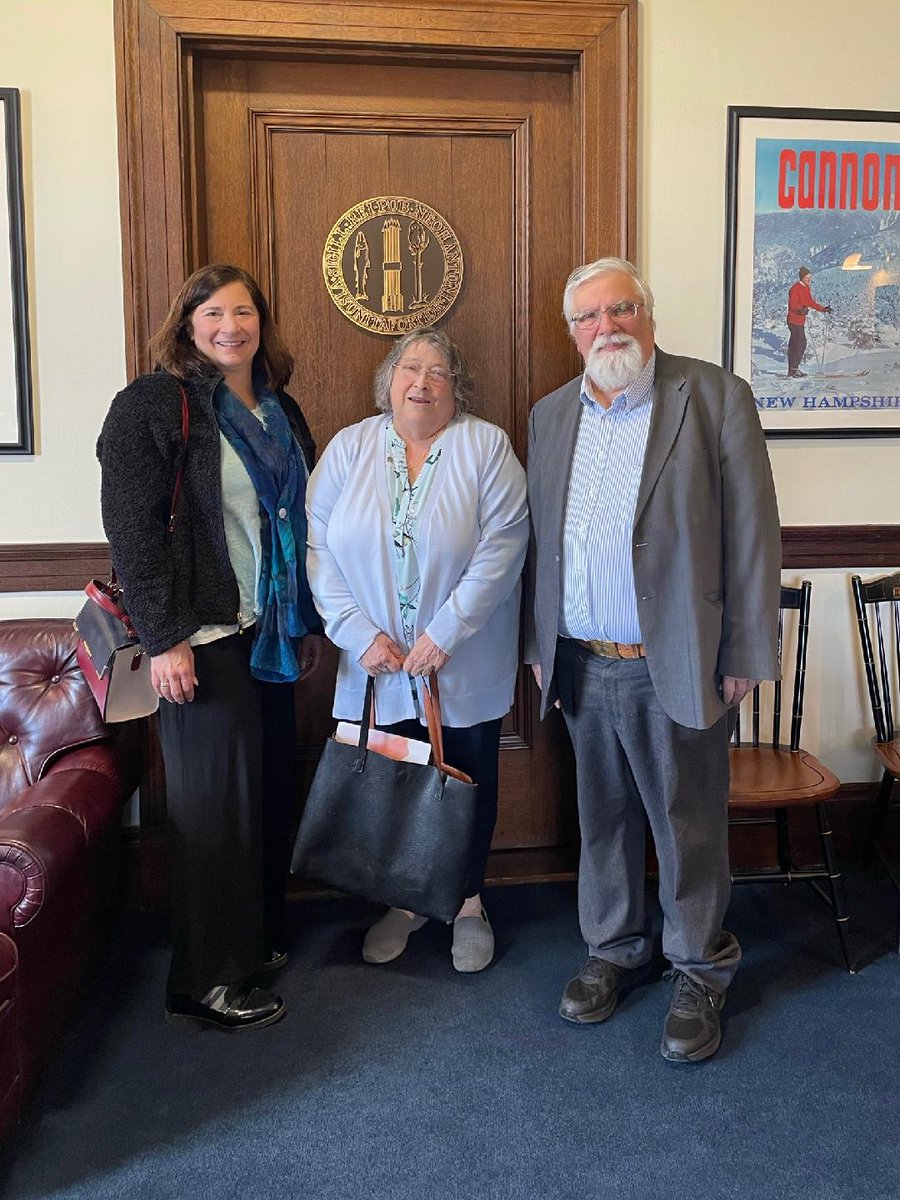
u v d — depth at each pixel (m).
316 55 2.35
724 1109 1.73
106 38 2.26
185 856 1.93
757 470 1.85
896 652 2.63
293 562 1.99
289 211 2.43
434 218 2.47
